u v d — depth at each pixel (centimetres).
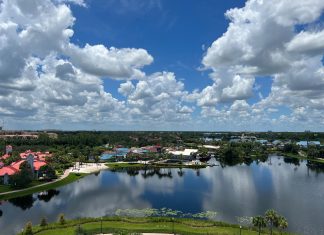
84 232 9831
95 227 10531
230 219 12519
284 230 11112
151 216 12988
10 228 11525
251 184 19950
